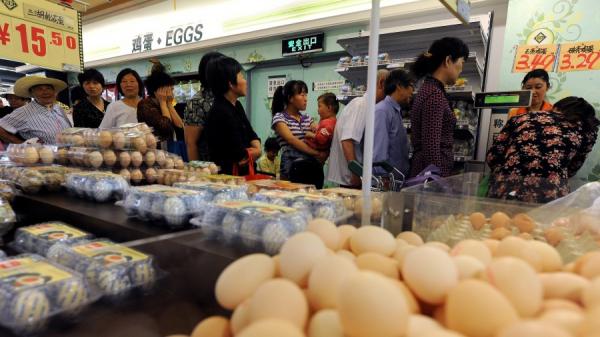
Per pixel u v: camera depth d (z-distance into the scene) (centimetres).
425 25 243
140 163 136
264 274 44
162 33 464
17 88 221
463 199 88
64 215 108
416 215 83
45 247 82
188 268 64
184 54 459
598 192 89
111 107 218
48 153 143
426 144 161
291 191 107
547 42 234
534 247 50
